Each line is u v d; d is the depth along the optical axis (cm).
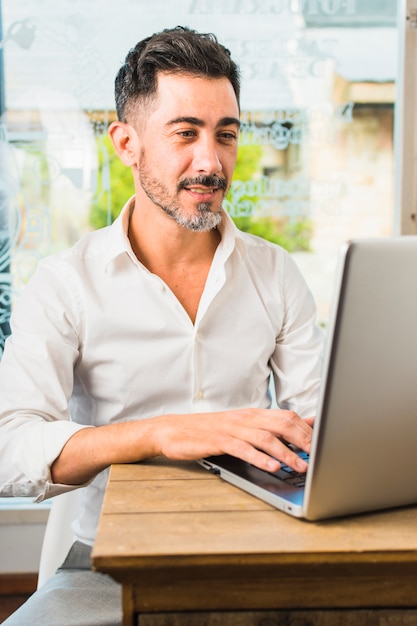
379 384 83
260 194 213
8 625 117
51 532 147
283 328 160
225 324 151
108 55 208
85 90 209
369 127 212
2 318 213
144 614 81
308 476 85
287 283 160
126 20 207
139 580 80
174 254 149
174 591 81
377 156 213
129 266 147
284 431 110
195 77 137
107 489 100
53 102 209
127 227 151
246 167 212
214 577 80
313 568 80
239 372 150
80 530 143
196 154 137
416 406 86
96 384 146
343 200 214
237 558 79
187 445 108
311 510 86
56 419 134
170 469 110
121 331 145
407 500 93
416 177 211
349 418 83
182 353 146
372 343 81
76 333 145
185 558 78
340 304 79
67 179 211
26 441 121
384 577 82
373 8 209
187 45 137
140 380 145
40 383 135
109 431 116
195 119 136
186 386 147
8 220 211
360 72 210
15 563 223
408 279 81
